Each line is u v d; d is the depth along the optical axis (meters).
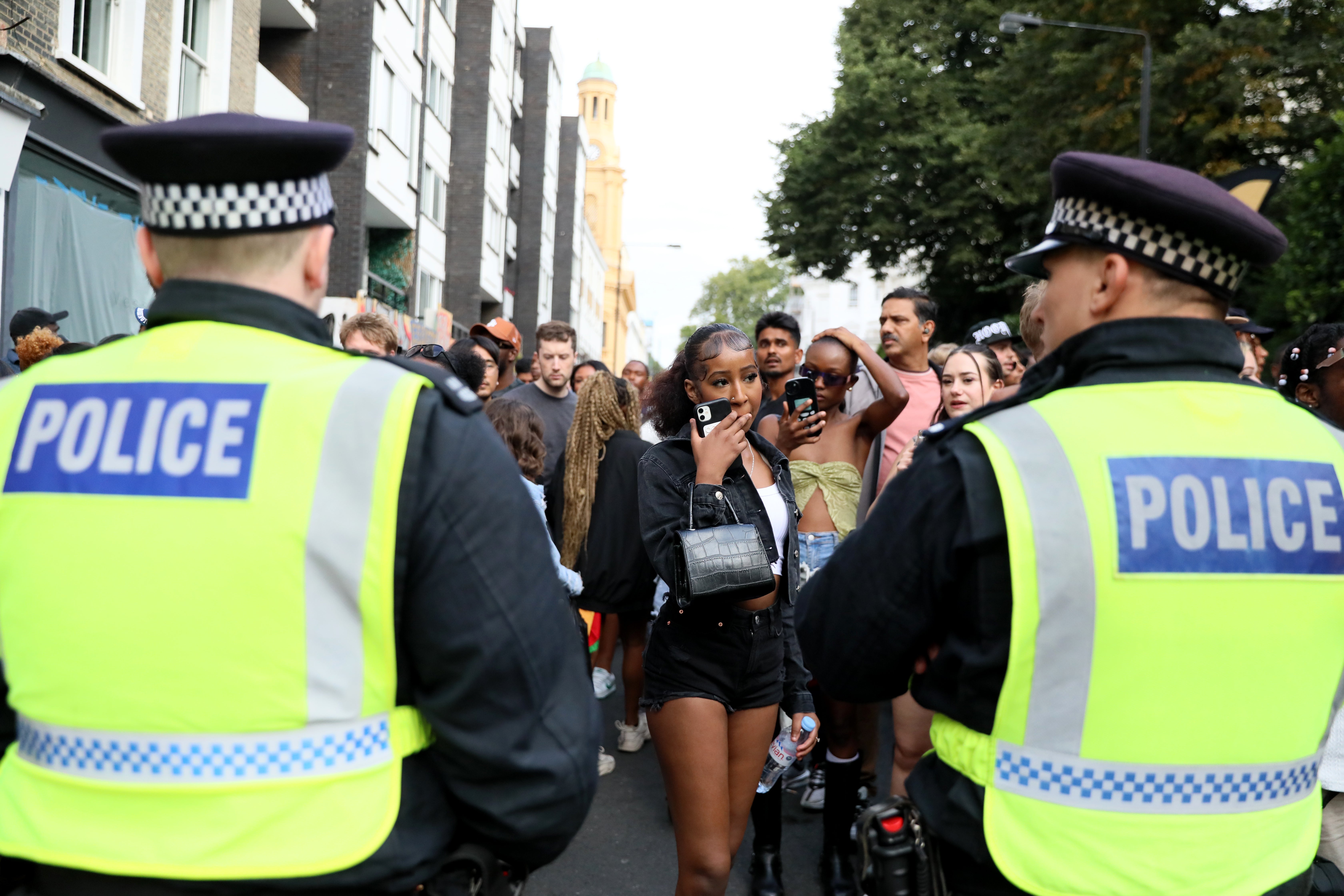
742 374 2.87
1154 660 1.33
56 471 1.30
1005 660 1.38
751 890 3.41
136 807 1.24
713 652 2.59
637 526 4.91
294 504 1.24
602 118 72.56
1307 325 13.88
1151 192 1.40
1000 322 4.80
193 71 11.58
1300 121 16.97
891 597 1.48
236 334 1.34
